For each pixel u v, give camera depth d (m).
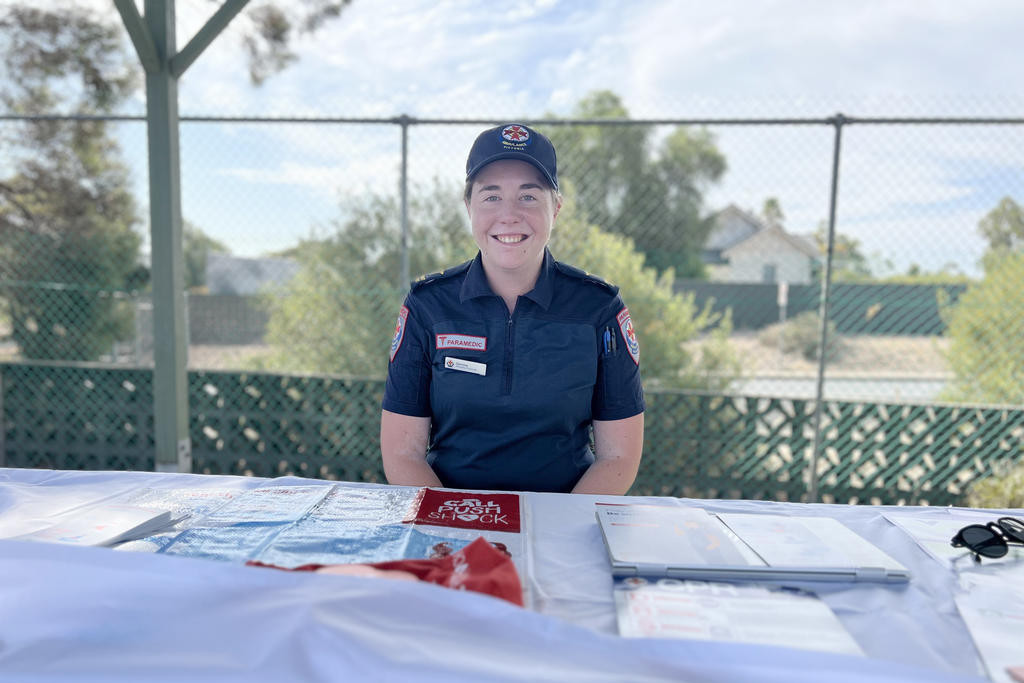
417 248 6.16
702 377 5.50
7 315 6.93
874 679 0.71
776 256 20.05
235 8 3.52
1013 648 0.83
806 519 1.23
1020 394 4.73
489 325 1.67
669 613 0.88
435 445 1.77
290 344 5.45
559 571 1.04
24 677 0.71
